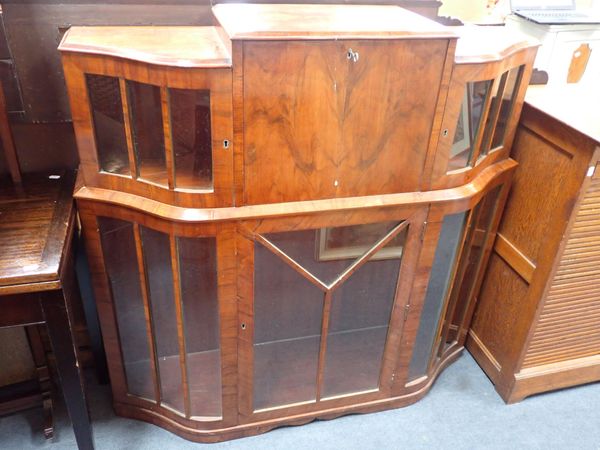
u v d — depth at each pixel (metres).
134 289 1.27
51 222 1.14
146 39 1.07
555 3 1.88
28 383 1.50
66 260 1.09
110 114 1.06
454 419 1.55
